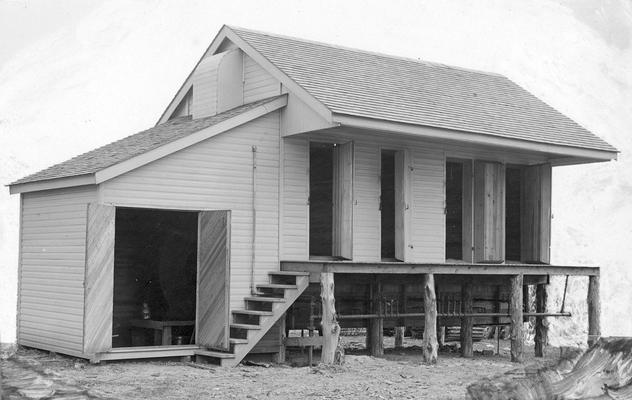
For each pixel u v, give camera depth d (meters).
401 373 14.00
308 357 15.84
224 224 14.46
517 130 17.42
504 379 8.46
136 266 18.09
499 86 20.48
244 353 14.34
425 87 18.06
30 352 15.71
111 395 11.02
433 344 15.64
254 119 15.56
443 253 17.36
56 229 15.38
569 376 8.31
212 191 15.07
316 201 16.95
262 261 15.54
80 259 14.62
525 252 18.72
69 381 9.97
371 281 16.52
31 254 16.19
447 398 11.14
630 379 7.99
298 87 15.41
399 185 16.91
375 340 16.66
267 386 12.20
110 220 13.96
